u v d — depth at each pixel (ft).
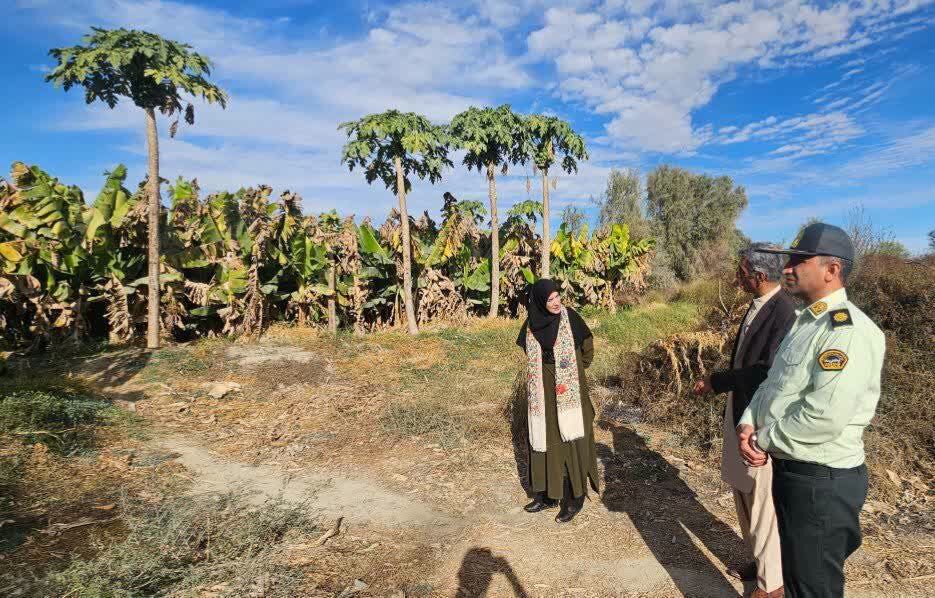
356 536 10.61
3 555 8.87
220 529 9.83
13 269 25.30
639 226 69.10
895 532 10.52
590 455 11.46
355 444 15.89
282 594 8.31
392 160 33.63
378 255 35.55
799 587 6.05
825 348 5.66
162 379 22.41
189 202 30.50
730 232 69.77
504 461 14.69
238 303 31.01
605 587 9.05
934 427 13.98
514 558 9.93
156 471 13.35
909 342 16.98
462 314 38.60
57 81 23.32
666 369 19.74
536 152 37.24
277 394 21.06
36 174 26.99
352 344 29.91
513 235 42.65
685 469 14.06
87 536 9.75
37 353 26.32
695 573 9.41
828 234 5.99
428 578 9.20
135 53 24.06
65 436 14.60
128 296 29.53
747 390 8.23
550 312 11.39
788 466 6.02
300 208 32.60
